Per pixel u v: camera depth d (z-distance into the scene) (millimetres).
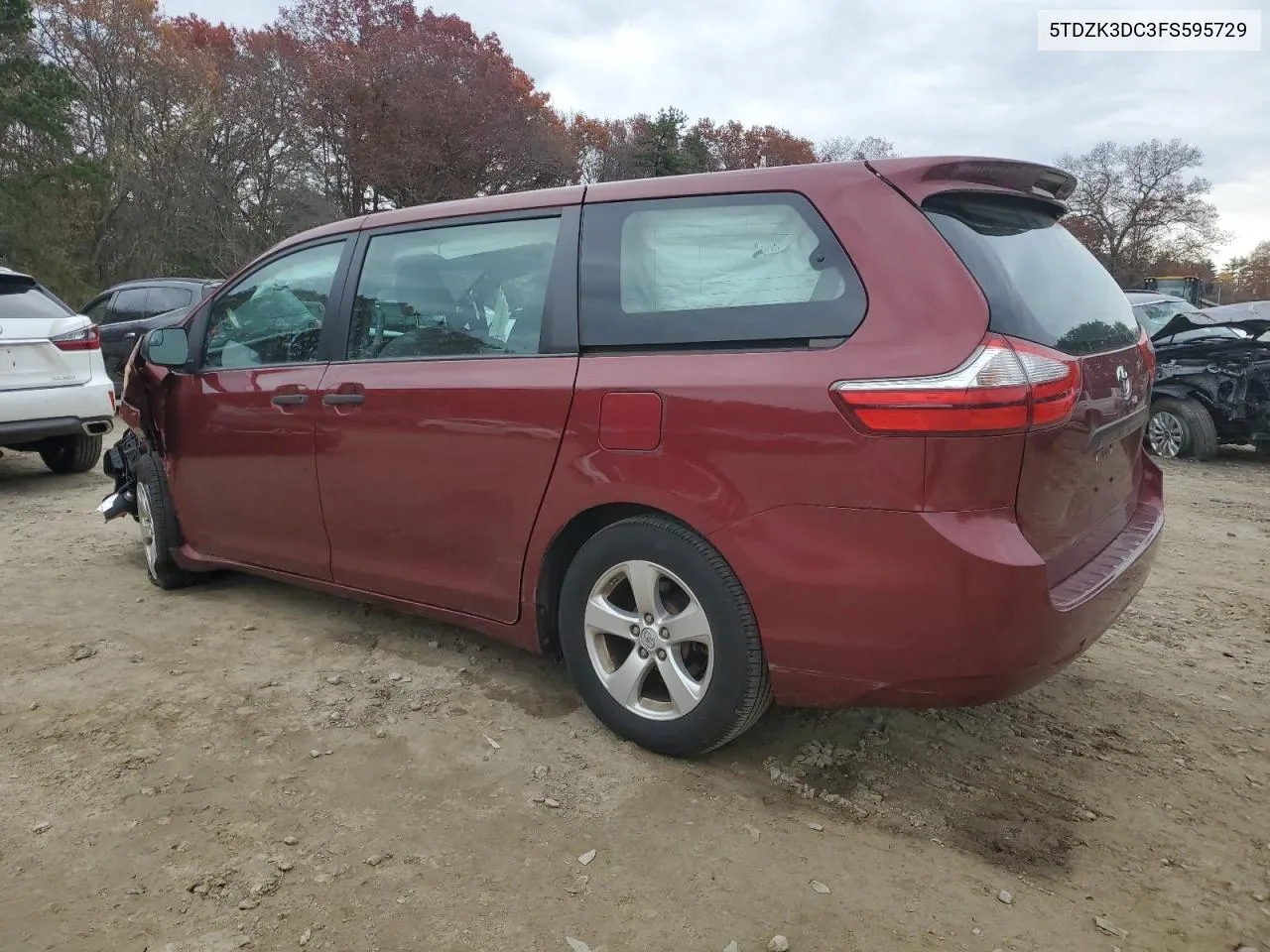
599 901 2189
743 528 2430
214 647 3736
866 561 2268
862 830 2498
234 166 33344
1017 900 2227
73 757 2832
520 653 3674
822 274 2424
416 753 2871
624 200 2830
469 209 3201
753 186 2613
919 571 2213
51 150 28672
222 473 3902
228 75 33969
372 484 3316
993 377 2150
